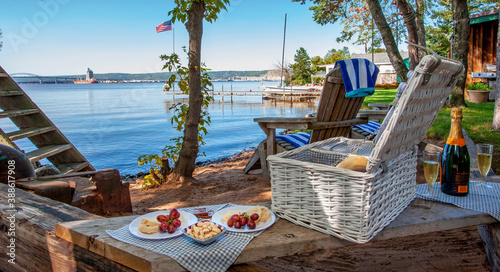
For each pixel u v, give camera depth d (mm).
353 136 4598
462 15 8250
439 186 1697
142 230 1193
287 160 1257
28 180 2762
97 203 2885
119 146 10438
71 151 4594
